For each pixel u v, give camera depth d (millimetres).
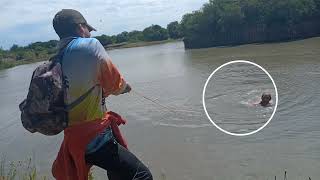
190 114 22391
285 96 23641
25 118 3822
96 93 3930
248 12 78250
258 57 47375
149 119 22547
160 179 14359
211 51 70688
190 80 35906
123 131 20766
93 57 3889
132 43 158250
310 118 18938
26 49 129375
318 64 35062
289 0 73938
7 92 46938
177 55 73062
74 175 4000
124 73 51438
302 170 13594
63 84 3826
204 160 15594
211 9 83875
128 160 3994
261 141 16766
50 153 18531
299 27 74000
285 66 36031
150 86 35656
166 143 18094
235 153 15852
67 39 3992
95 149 3912
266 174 13648
